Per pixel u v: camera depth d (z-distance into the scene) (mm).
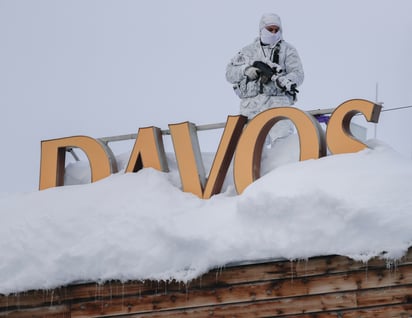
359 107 18969
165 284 18453
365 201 17141
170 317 18359
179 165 20094
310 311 17453
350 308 17203
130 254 18625
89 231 19266
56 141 21312
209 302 18109
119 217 19219
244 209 18031
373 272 17062
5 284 19297
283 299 17656
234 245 17828
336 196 17328
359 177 17688
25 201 20391
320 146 19172
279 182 18328
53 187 20844
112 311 18734
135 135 21156
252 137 19672
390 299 16953
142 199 19469
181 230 18391
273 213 17703
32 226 19688
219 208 18828
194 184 19875
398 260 16859
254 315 17812
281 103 21438
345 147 18938
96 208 19594
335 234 17109
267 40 21688
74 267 18906
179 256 18297
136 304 18594
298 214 17500
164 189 19719
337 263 17297
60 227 19469
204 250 18094
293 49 21766
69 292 19047
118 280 18750
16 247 19531
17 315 19312
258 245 17672
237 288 17969
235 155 19719
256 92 21531
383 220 16891
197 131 20672
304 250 17312
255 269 17875
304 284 17500
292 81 21297
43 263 19188
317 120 19734
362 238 16984
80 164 21969
